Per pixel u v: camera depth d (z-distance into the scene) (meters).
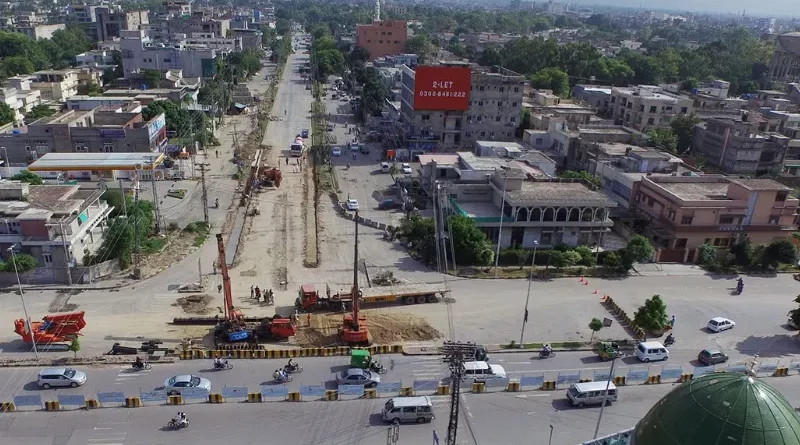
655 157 105.50
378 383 55.22
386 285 74.69
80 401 50.31
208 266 79.44
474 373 56.06
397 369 58.25
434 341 63.38
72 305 67.31
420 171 114.62
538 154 113.25
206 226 92.50
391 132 153.25
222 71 193.12
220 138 149.00
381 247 87.88
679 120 143.38
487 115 139.88
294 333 63.12
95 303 68.06
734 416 27.72
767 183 90.19
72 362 56.59
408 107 146.88
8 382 53.41
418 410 50.09
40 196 77.56
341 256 84.25
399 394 54.69
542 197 86.56
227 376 55.91
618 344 64.25
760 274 84.88
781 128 145.62
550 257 81.31
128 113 125.75
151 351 58.91
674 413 29.47
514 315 69.62
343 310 69.12
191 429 48.38
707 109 155.12
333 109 191.12
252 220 97.12
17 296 68.62
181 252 83.06
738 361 62.22
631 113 156.25
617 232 95.88
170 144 133.00
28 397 49.91
